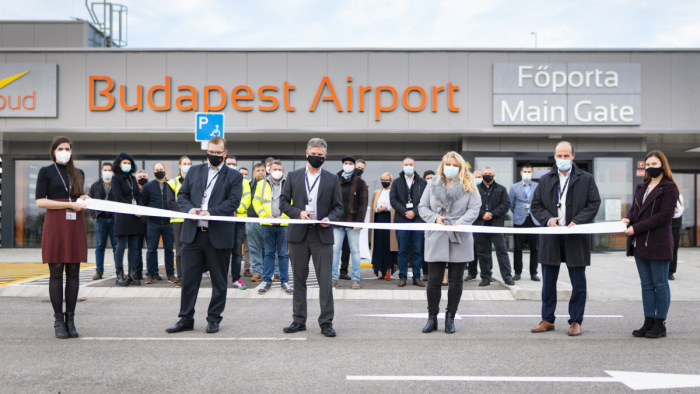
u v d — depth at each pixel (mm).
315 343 5121
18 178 15680
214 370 4227
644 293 5508
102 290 7957
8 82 14008
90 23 17734
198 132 9039
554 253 5602
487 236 8633
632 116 14047
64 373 4129
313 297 7789
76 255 5289
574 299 5547
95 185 9117
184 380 3977
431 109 14055
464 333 5586
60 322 5289
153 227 8602
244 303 7293
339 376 4094
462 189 5652
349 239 8469
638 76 14070
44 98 14016
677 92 14094
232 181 5680
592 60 14117
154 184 8602
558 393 3748
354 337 5383
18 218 15703
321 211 5562
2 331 5555
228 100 14047
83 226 5395
